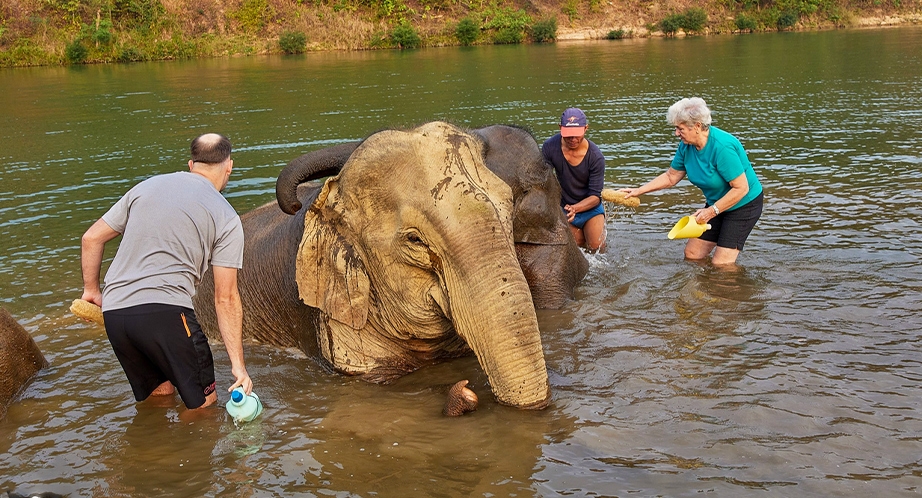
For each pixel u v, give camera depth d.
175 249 4.29
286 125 14.84
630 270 6.70
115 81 25.59
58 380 4.96
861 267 6.38
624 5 47.81
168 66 32.38
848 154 10.91
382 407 4.46
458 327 4.06
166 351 4.28
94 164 11.66
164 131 14.58
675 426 4.02
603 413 4.18
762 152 11.34
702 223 6.47
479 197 4.02
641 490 3.47
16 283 6.71
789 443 3.81
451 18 44.22
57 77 27.77
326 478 3.71
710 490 3.45
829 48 32.81
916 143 11.48
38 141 13.78
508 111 15.95
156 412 4.51
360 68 28.41
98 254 4.48
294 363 5.25
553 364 4.86
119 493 3.66
